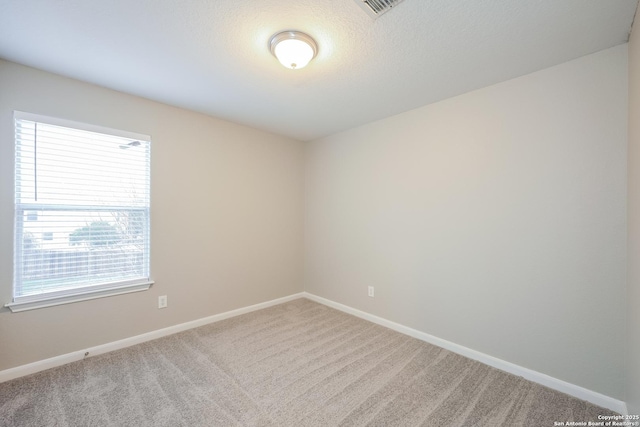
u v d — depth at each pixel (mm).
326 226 3680
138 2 1397
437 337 2557
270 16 1497
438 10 1429
